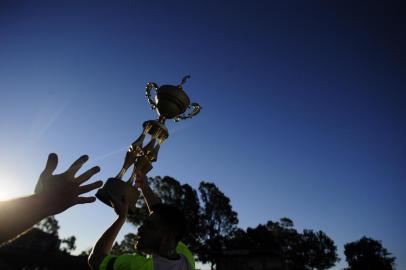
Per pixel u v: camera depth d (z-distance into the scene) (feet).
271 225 265.75
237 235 194.08
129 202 5.33
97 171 2.62
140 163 6.16
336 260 267.18
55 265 97.35
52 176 2.48
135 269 5.08
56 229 258.78
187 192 169.07
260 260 106.83
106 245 5.59
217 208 182.91
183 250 6.49
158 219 5.76
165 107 7.11
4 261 89.35
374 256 280.72
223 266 109.91
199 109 7.84
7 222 2.04
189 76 7.63
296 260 261.24
